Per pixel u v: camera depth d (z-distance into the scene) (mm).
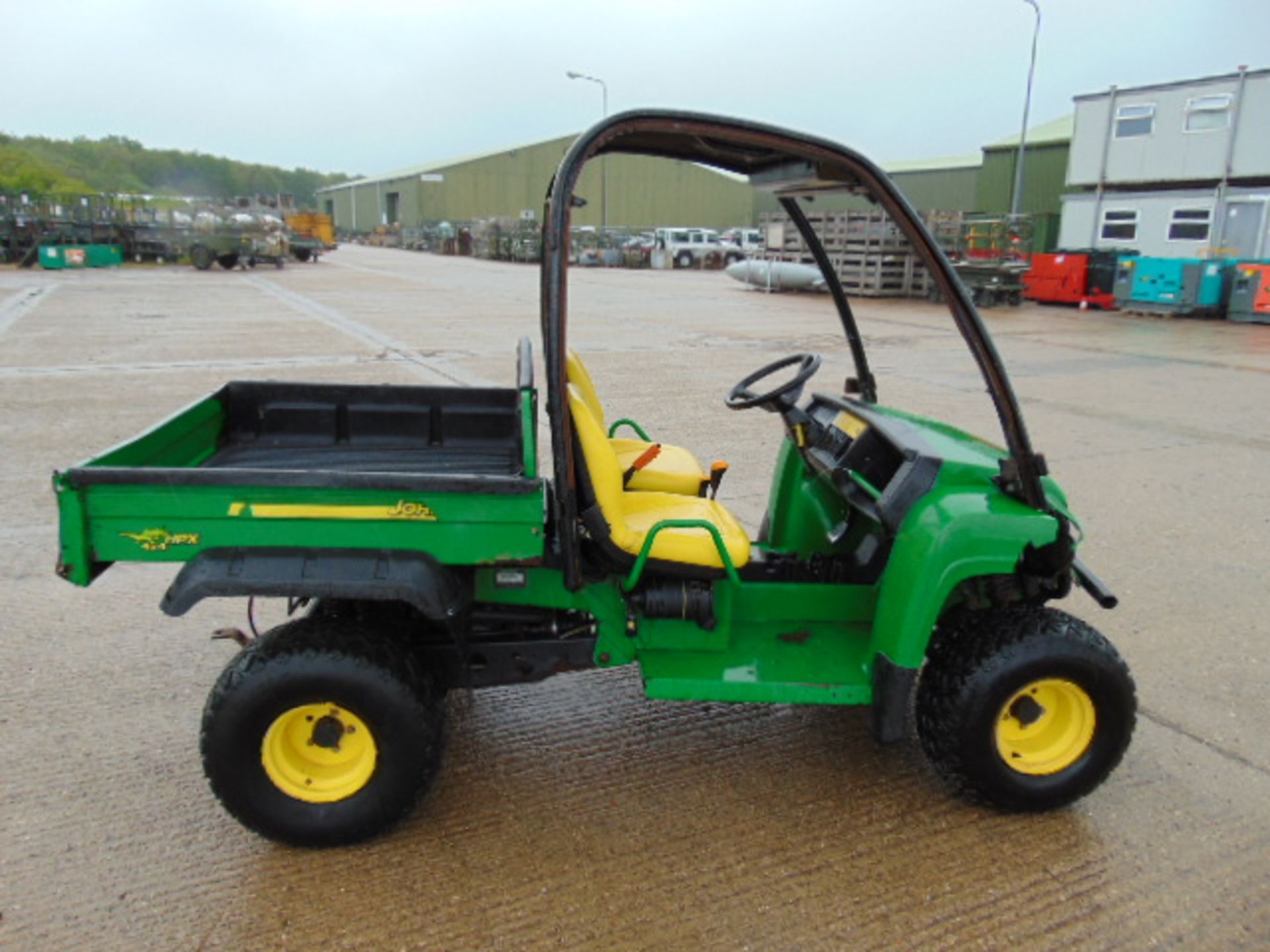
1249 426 8375
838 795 3084
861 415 3297
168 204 30391
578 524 2863
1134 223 20859
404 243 54688
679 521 2809
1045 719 2939
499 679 2986
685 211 56594
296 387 3768
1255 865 2764
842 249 22203
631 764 3244
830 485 3455
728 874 2691
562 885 2635
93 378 9594
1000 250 20219
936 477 2902
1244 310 17328
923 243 2705
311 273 28766
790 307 19328
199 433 3492
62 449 6781
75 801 2953
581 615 3094
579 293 22641
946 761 2895
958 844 2842
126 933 2426
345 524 2568
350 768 2746
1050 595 3098
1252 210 18891
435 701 2781
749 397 3729
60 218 28234
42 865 2664
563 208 2480
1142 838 2879
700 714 3588
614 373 10633
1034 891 2643
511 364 11055
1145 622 4371
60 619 4215
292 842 2717
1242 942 2465
